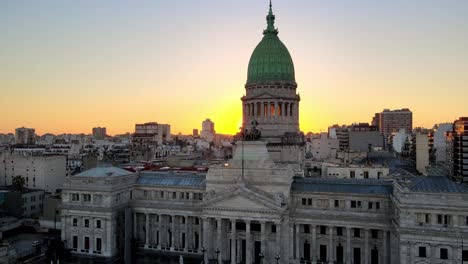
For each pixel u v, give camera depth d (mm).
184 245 132000
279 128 160000
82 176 132125
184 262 122438
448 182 100625
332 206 117500
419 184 101438
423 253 97938
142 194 138125
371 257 114500
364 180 119625
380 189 114562
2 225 150375
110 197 127750
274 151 157125
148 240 133625
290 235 118688
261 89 161750
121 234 133875
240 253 123125
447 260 95875
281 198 113312
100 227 128750
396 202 103562
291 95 162750
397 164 198375
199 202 130000
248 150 124625
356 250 116062
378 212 113125
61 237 135125
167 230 133625
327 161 182500
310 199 119625
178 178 136875
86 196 131875
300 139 159625
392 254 108375
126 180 135125
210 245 119625
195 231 130875
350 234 115188
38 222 158875
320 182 121250
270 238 118438
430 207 97312
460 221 95688
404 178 116500
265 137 159000
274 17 170500
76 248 132250
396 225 103500
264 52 164000
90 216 130000
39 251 130000
